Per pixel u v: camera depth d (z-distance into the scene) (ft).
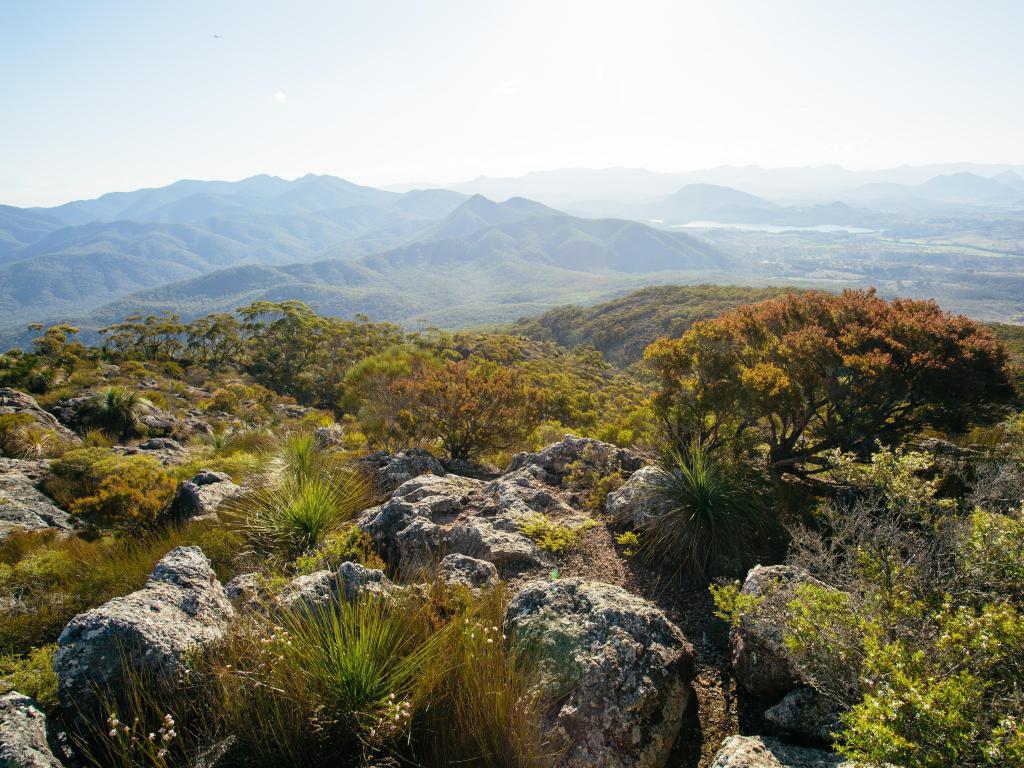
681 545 16.61
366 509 23.15
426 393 30.81
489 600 12.85
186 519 24.39
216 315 221.05
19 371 95.96
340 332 220.23
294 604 11.45
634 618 11.59
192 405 101.86
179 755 8.43
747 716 10.96
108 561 19.10
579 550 17.69
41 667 10.96
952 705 6.36
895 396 20.71
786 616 10.21
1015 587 9.73
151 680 9.64
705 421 23.04
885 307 23.99
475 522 19.20
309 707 8.62
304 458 24.54
